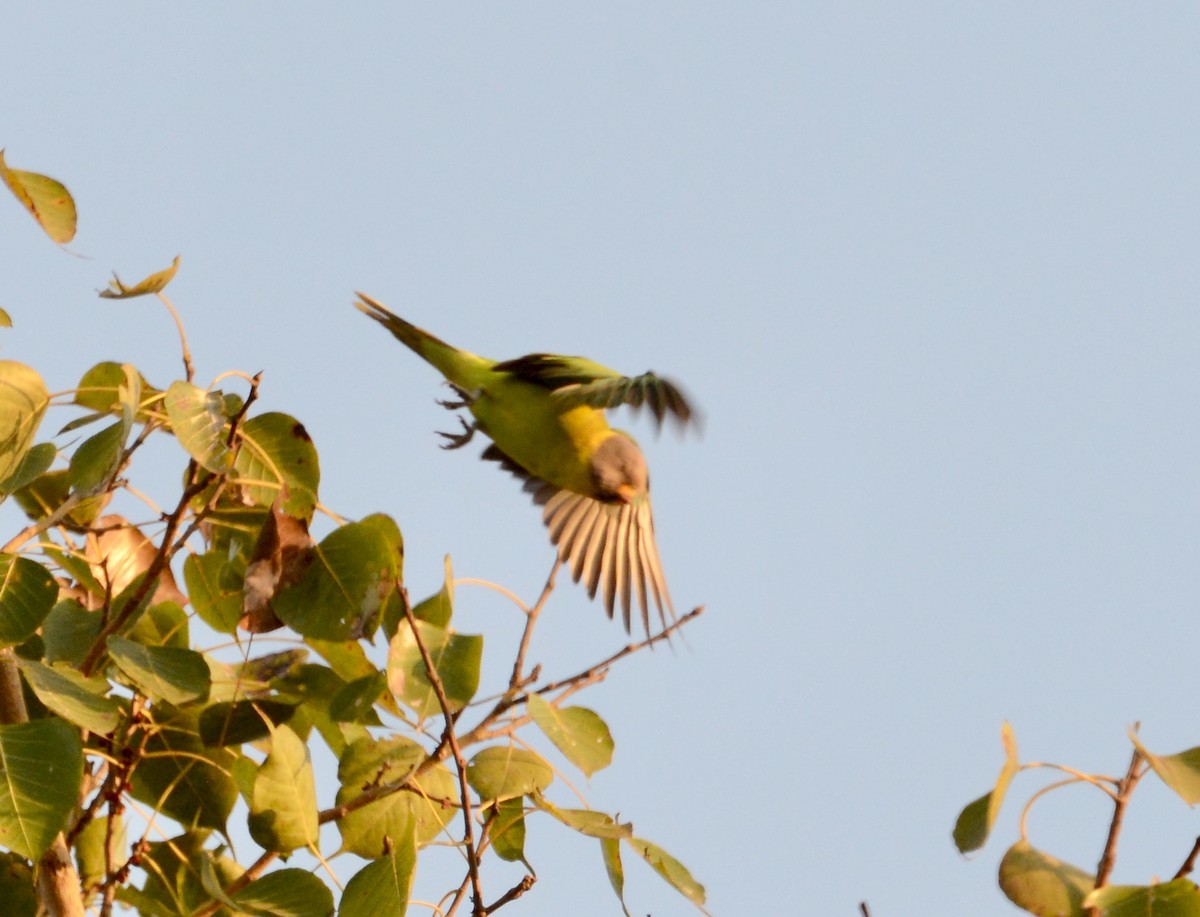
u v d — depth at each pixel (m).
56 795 6.76
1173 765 7.38
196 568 9.12
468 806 7.44
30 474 8.33
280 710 8.87
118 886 8.34
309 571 8.44
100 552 8.98
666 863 7.93
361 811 8.28
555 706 8.21
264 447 8.69
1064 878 7.51
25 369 7.64
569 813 8.02
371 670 8.92
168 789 8.48
